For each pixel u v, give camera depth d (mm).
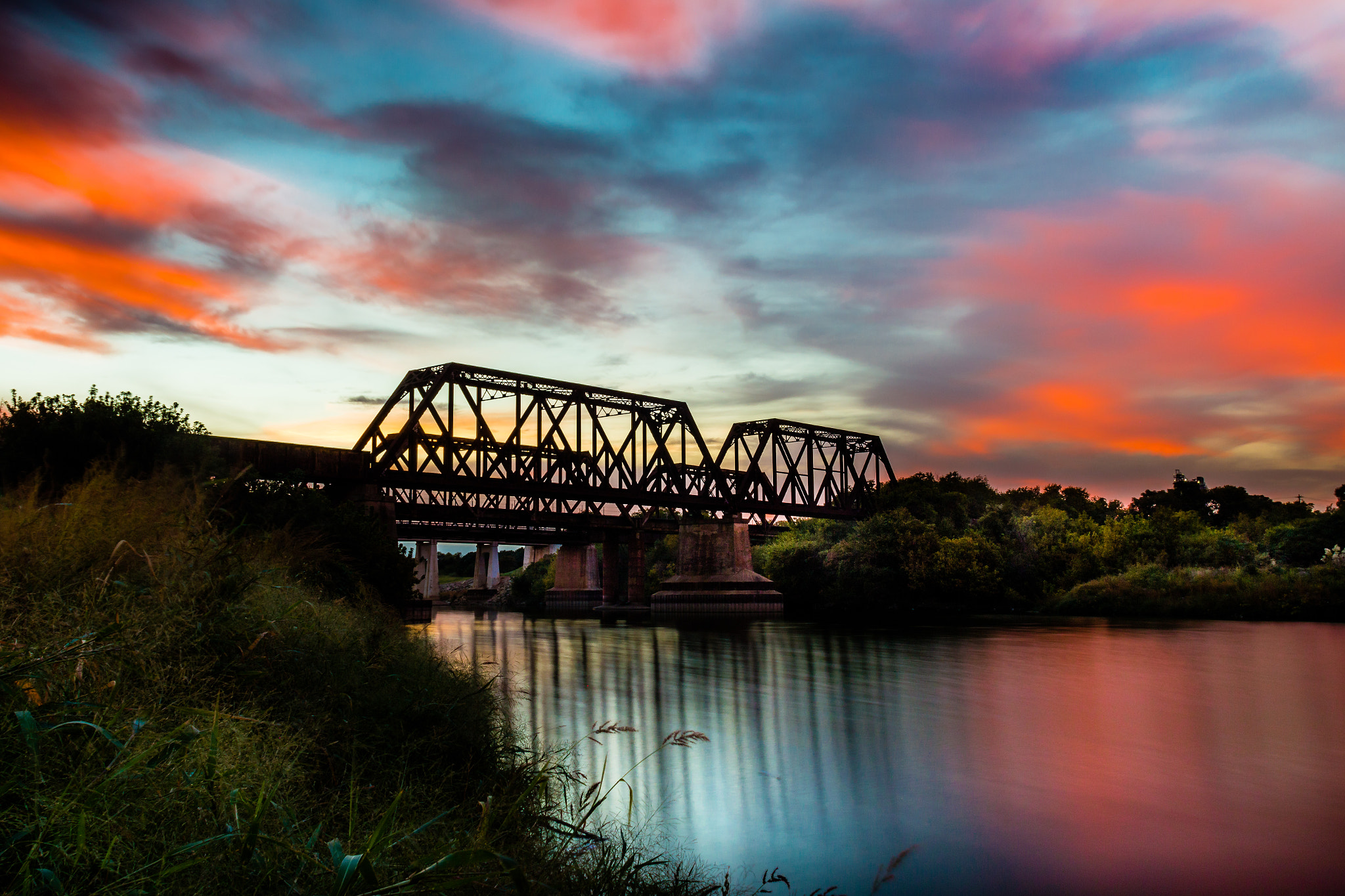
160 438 27766
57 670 5133
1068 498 141000
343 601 16219
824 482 121812
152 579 7180
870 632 67688
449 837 6316
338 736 8180
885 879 9438
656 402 101125
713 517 113312
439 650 17297
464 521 87438
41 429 25875
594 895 6379
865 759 21172
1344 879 13484
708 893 8969
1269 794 18172
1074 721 26672
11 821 3803
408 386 82938
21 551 6488
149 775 4398
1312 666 39781
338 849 4117
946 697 31734
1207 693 32156
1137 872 13711
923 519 111812
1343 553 77062
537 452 87375
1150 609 80062
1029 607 93688
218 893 4086
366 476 72188
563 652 51844
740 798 17328
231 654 7535
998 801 17500
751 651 52656
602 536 131000
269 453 65688
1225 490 143500
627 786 17875
